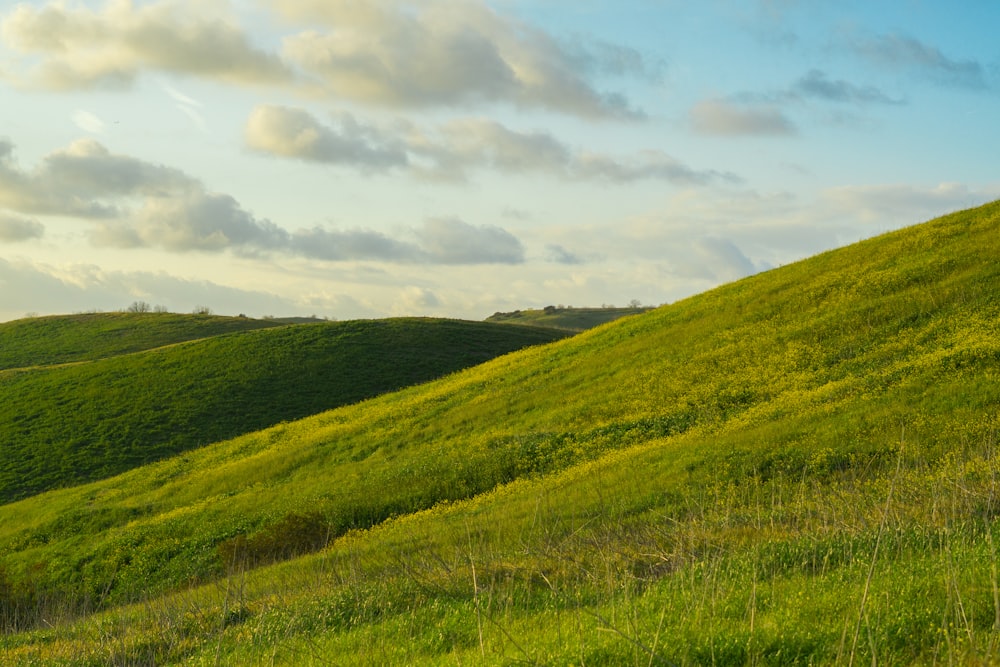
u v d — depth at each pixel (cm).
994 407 2414
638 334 5106
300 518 3072
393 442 4334
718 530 1579
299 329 9081
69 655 1484
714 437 2922
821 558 1247
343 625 1402
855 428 2539
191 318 13700
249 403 6988
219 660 1262
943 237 4534
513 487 3077
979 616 830
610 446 3312
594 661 832
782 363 3638
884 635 787
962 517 1295
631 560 1453
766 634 827
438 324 9800
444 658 1024
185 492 4288
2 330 13275
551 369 5003
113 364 8306
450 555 1931
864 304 3934
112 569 3269
